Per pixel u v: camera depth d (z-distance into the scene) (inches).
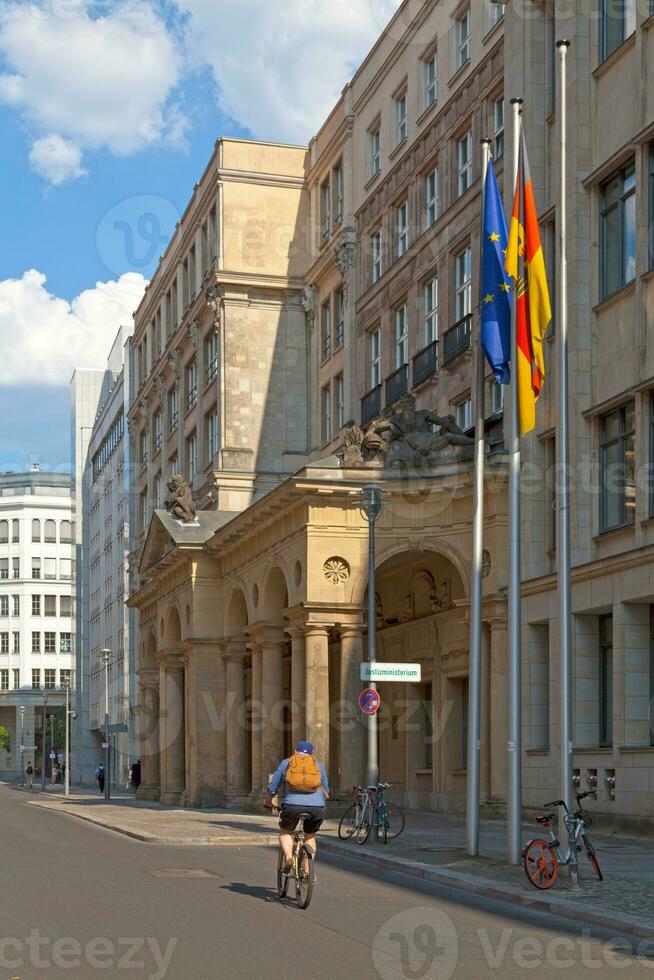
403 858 902.4
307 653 1411.2
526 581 1249.4
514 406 845.8
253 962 459.5
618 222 1168.8
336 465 1414.9
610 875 761.6
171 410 2689.5
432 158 1647.4
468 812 904.3
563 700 772.0
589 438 1186.6
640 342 1100.5
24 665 5979.3
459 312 1568.7
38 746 5940.0
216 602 1861.5
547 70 1311.5
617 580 1100.5
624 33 1171.3
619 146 1162.6
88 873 802.2
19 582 6028.5
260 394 2182.6
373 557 1152.8
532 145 1304.1
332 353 2044.8
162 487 2746.1
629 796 1075.9
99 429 3998.5
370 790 1069.1
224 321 2181.3
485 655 1349.7
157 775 2358.5
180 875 789.9
